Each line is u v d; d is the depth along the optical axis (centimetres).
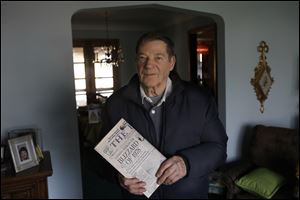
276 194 230
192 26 447
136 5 255
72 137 249
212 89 425
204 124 125
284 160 258
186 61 470
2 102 232
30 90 237
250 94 298
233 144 298
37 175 196
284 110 312
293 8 303
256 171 249
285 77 308
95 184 347
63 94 243
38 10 234
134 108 126
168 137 121
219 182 258
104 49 573
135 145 112
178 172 110
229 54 287
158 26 604
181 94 125
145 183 109
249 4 288
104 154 110
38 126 241
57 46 239
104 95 607
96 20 561
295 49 308
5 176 192
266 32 296
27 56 234
